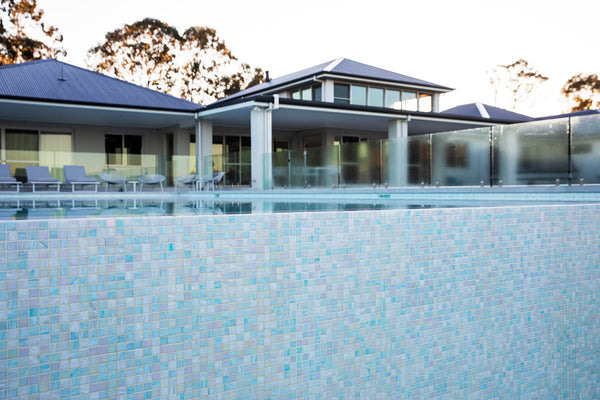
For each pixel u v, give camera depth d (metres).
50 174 16.14
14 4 34.94
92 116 18.69
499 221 3.33
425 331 2.99
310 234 2.54
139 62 38.91
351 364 2.71
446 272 3.07
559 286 3.69
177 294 2.16
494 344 3.33
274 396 2.45
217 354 2.28
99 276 1.99
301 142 24.94
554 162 8.28
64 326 1.92
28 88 18.16
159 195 15.41
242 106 16.22
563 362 3.74
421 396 3.00
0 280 1.80
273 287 2.43
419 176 11.58
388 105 24.56
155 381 2.12
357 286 2.71
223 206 5.76
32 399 1.87
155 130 22.56
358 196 12.92
